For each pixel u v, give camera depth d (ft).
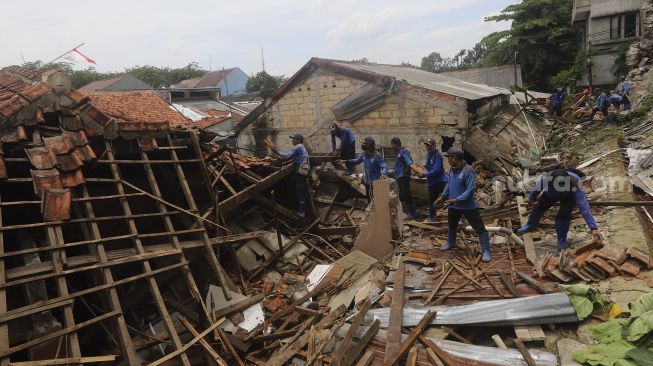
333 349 15.64
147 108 65.57
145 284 21.42
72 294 16.39
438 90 40.91
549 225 24.12
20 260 19.35
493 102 51.90
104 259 18.13
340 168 39.34
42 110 20.62
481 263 20.75
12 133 19.83
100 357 15.47
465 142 39.68
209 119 74.28
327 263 29.37
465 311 15.74
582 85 95.86
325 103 47.09
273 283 27.07
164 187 26.55
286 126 50.37
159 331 20.86
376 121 44.06
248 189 28.58
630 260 17.06
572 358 12.87
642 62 72.69
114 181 20.86
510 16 117.19
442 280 19.16
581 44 106.83
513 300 15.61
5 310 14.99
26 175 20.66
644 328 12.31
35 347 16.28
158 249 20.42
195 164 28.53
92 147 22.35
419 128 41.78
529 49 110.52
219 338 18.70
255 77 150.71
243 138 53.26
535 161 39.96
